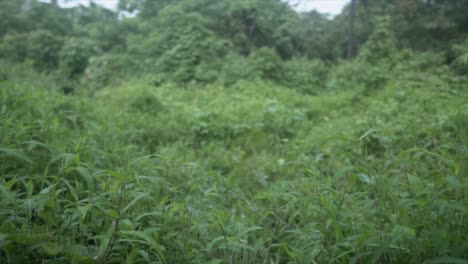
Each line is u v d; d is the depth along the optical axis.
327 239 1.92
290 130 6.43
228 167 4.94
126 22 17.03
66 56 14.07
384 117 6.34
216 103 8.31
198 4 15.14
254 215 2.92
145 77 11.59
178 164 3.41
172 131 6.19
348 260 1.80
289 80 11.57
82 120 5.10
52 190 1.85
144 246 2.00
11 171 2.49
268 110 6.86
